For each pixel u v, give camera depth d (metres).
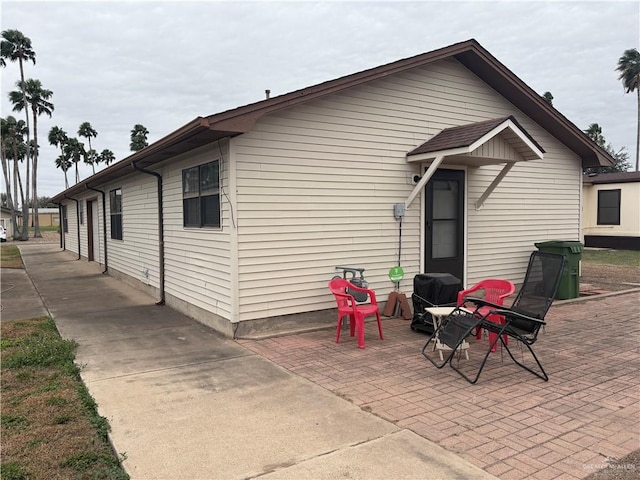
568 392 4.15
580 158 9.86
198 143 6.34
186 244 7.61
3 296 9.91
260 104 5.58
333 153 6.68
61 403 3.92
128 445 3.20
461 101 8.11
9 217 47.16
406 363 5.01
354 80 6.46
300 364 5.00
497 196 8.66
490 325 4.83
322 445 3.17
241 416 3.67
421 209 7.66
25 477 2.83
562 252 8.59
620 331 6.39
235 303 5.98
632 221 19.23
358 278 6.64
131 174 10.79
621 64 37.34
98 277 12.99
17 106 44.16
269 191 6.15
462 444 3.17
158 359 5.23
